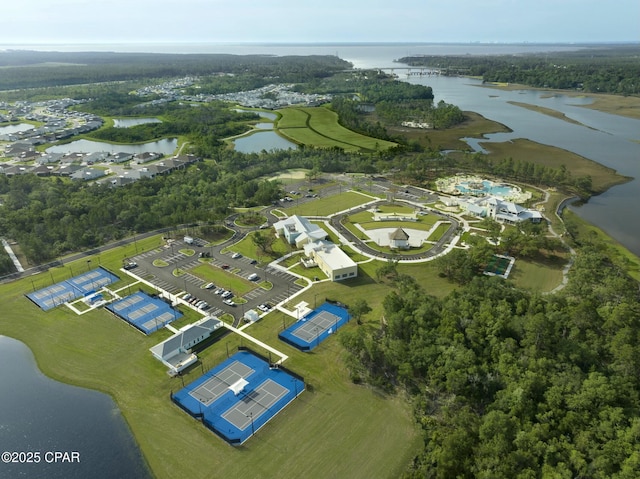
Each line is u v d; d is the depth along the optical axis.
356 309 141.00
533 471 80.81
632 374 106.94
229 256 195.75
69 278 177.50
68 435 105.38
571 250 194.88
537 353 112.62
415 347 119.69
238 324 147.12
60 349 136.00
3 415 111.44
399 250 199.12
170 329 144.50
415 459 95.62
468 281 169.50
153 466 96.44
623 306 123.88
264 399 115.00
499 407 98.94
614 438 88.12
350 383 119.75
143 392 118.38
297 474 93.38
